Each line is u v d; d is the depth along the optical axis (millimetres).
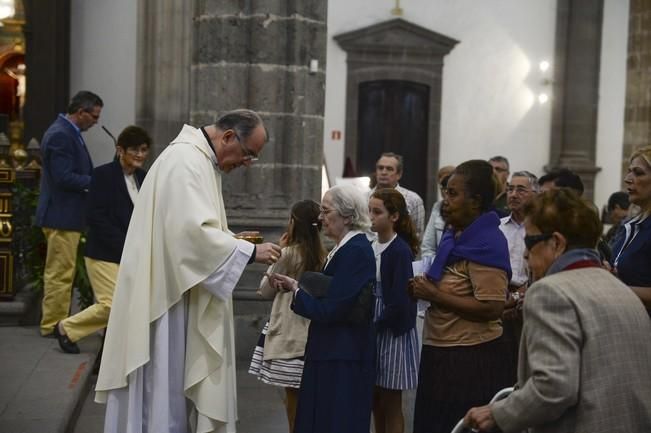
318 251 4938
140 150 6586
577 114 21125
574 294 2781
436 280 4035
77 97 7309
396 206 4844
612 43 21203
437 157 20906
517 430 2826
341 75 20531
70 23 15805
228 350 4234
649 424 2768
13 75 16828
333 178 20547
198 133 4168
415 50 20641
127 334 4082
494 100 21000
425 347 4148
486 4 20859
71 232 7270
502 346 4090
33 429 5016
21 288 8438
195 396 4129
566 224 2932
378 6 20594
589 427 2717
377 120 20906
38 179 9836
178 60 13945
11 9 16328
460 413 4023
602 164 21391
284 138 8008
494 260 3951
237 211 7934
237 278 3992
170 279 4066
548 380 2693
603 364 2734
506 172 8523
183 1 13922
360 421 4289
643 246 4012
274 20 7871
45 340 7316
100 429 5707
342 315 4211
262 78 7879
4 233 7883
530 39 21016
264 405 6496
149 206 4090
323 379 4289
